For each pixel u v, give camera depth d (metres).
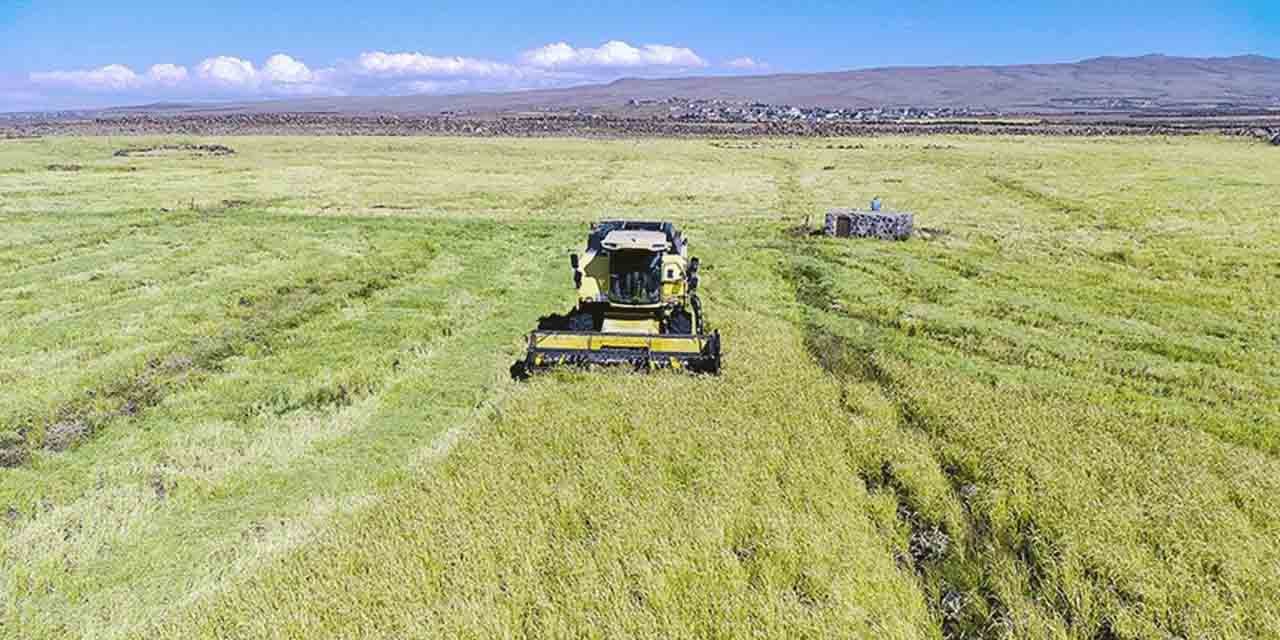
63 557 7.85
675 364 13.18
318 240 28.11
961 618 6.99
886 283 22.02
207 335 16.02
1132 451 10.02
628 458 9.78
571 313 16.66
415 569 7.22
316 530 8.30
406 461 10.10
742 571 7.25
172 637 6.52
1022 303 19.11
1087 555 7.48
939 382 13.04
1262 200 39.97
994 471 9.34
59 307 17.92
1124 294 20.44
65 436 10.95
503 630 6.36
